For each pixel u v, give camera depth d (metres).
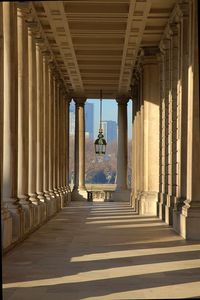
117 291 24.02
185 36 47.78
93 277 27.56
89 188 125.88
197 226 43.16
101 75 91.31
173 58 55.94
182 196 48.53
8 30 41.62
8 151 41.28
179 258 33.78
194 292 23.72
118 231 50.28
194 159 43.50
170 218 54.94
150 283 25.94
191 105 43.78
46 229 52.75
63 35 65.00
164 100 63.47
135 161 85.88
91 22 61.25
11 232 38.41
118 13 56.75
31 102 55.38
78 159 108.69
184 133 48.12
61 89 90.88
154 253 36.00
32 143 55.31
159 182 68.44
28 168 51.59
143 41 67.38
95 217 67.25
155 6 55.12
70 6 55.97
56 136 83.00
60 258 34.06
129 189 107.88
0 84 35.50
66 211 78.88
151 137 69.62
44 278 27.34
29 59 55.44
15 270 29.73
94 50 73.88
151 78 69.62
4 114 41.28
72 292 23.88
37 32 57.66
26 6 46.66
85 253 36.25
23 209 44.28
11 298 22.73
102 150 104.19
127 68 83.88
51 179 75.88
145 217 66.19
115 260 33.12
